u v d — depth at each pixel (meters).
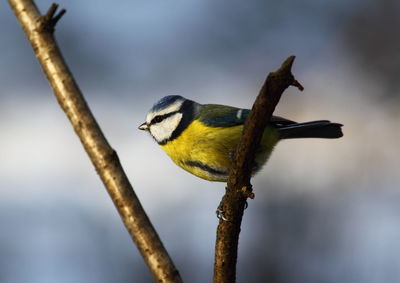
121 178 3.81
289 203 12.81
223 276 4.58
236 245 4.58
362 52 14.56
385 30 14.48
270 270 12.02
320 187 12.96
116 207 3.79
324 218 12.55
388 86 14.15
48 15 4.05
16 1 4.13
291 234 12.44
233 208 4.51
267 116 4.18
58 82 3.97
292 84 3.94
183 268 12.02
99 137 3.86
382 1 14.62
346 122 13.92
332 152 13.38
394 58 14.31
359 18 14.73
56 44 4.09
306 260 12.02
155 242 3.73
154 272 3.69
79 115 3.89
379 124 13.74
